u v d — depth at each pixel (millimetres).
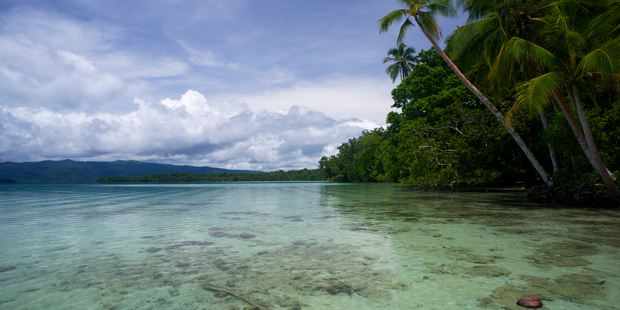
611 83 14039
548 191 15781
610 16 13086
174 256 5305
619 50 11180
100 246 6109
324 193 27344
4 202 18125
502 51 16172
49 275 4324
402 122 38312
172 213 11859
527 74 17906
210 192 31438
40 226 8711
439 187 33875
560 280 3947
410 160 31516
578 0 14539
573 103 15375
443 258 5047
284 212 12016
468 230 7617
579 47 13016
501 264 4672
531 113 13188
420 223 8805
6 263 4918
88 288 3805
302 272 4379
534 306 3104
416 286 3789
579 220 9289
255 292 3643
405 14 19453
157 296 3535
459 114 27625
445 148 29312
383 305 3230
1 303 3352
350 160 85938
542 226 8188
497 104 24391
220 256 5293
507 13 15344
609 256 5094
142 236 7133
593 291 3572
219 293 3617
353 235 7082
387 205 14609
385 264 4734
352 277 4156
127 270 4539
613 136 15055
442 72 32531
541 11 15914
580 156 15562
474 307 3164
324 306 3221
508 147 23672
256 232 7574
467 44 19062
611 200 12906
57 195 26469
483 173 25438
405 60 44625
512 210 12109
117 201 18703
